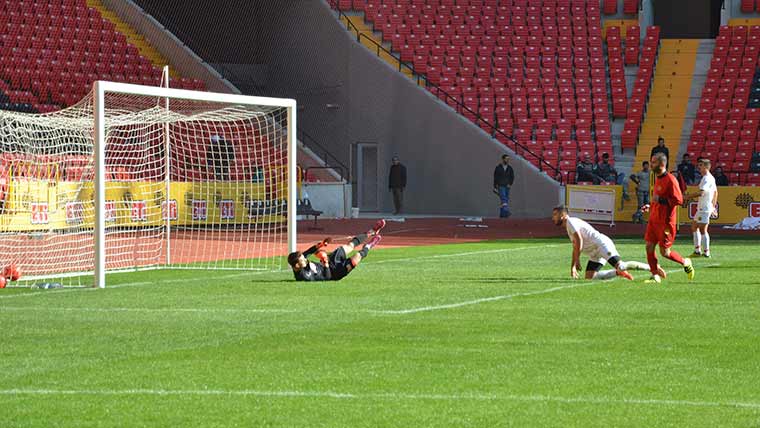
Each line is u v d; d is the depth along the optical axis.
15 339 18.44
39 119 35.47
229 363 16.12
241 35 72.12
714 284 26.81
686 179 60.59
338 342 17.97
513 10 74.69
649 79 71.44
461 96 69.81
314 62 70.56
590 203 60.97
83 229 45.53
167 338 18.48
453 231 52.94
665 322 20.11
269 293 25.44
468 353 16.89
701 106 69.50
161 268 33.28
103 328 19.70
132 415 12.97
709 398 13.77
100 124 27.94
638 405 13.40
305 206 54.81
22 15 65.12
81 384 14.69
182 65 69.19
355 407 13.34
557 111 69.31
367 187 69.75
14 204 42.91
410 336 18.56
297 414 13.00
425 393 14.09
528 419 12.73
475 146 67.19
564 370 15.52
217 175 53.69
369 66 69.00
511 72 71.38
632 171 67.50
